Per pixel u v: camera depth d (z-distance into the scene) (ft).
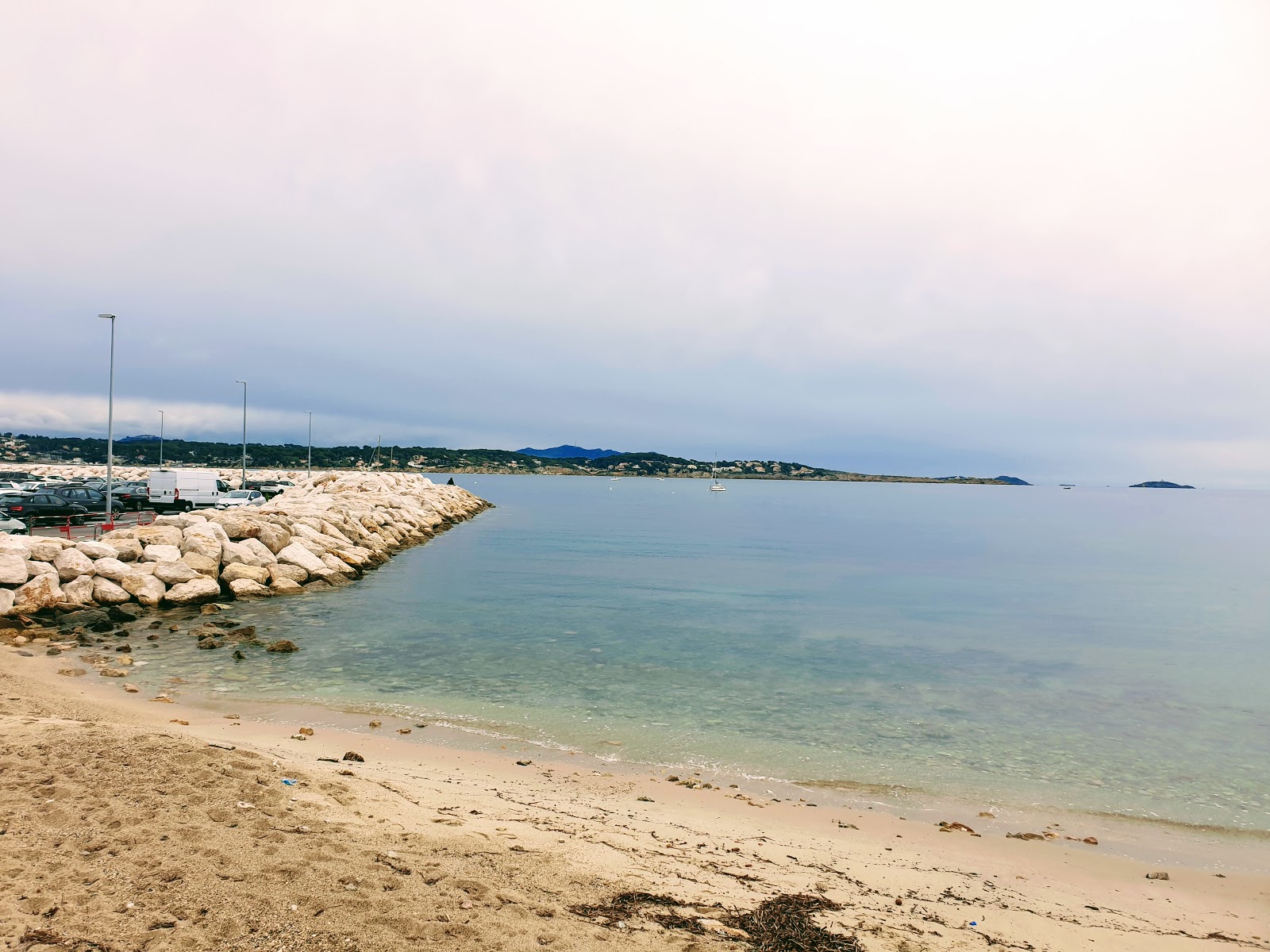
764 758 46.62
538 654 71.72
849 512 447.01
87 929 18.52
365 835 26.43
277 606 90.17
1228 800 43.16
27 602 72.23
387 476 258.37
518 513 328.08
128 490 155.94
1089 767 47.75
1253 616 115.44
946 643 86.07
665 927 22.70
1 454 493.77
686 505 458.50
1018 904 28.76
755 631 87.86
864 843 34.27
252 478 297.53
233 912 20.02
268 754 37.52
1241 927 28.63
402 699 55.31
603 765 43.75
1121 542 281.13
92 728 33.32
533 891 23.86
